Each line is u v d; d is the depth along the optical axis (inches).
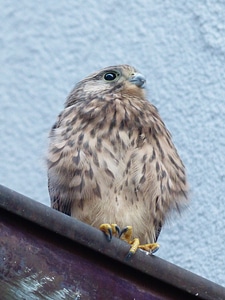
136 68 482.9
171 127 500.1
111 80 445.1
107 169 400.2
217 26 515.8
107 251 314.5
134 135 410.3
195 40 514.6
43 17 521.0
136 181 402.9
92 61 513.3
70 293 309.3
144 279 319.6
